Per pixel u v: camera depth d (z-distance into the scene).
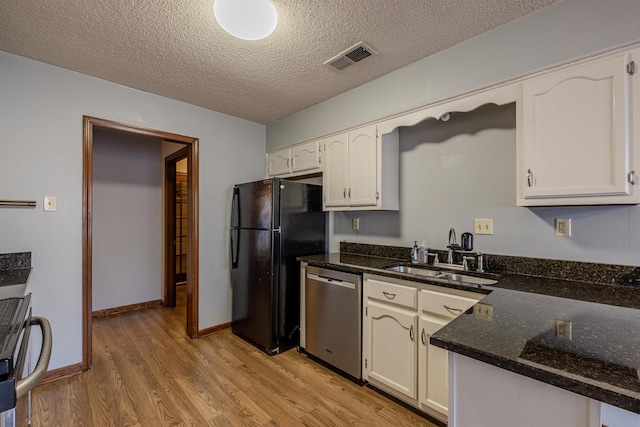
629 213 1.56
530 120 1.62
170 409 1.89
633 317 1.07
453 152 2.27
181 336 3.07
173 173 4.11
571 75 1.51
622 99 1.37
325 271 2.44
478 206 2.13
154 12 1.67
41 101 2.22
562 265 1.76
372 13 1.69
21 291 1.59
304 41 1.96
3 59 2.08
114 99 2.56
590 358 0.75
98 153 3.82
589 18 1.50
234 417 1.82
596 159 1.43
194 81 2.53
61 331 2.27
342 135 2.75
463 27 1.82
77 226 2.36
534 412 0.76
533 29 1.68
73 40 1.94
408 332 1.89
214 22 1.75
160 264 4.28
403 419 1.81
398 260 2.52
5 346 0.79
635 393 0.59
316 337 2.53
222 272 3.26
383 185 2.46
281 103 3.01
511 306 1.21
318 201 3.08
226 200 3.32
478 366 0.85
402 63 2.25
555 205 1.56
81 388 2.11
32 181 2.18
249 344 2.89
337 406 1.94
